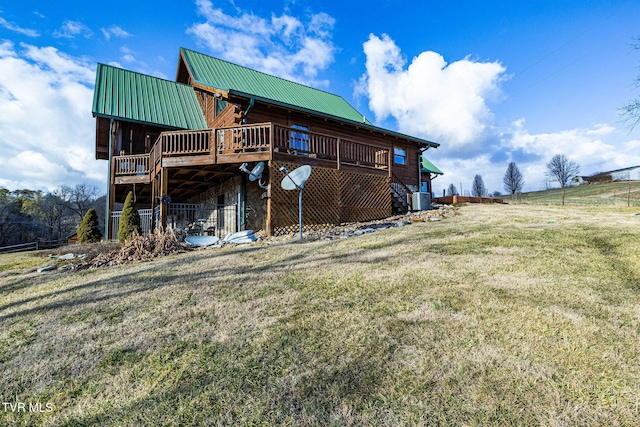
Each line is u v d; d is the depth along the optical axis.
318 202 9.08
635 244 4.81
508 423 1.58
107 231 11.27
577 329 2.43
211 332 2.75
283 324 2.80
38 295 4.30
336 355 2.26
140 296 3.86
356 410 1.73
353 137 12.71
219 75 13.27
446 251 5.11
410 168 15.07
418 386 1.88
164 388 2.02
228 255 6.16
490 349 2.21
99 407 1.90
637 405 1.65
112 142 11.69
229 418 1.73
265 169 9.32
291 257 5.54
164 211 8.73
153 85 14.40
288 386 1.96
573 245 5.06
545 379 1.88
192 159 8.68
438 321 2.67
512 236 5.91
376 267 4.43
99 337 2.80
